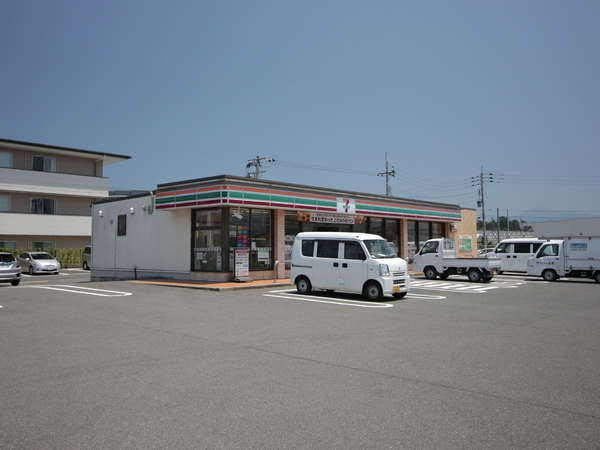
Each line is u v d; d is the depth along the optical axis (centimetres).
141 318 1063
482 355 725
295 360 693
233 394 539
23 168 3628
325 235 1535
